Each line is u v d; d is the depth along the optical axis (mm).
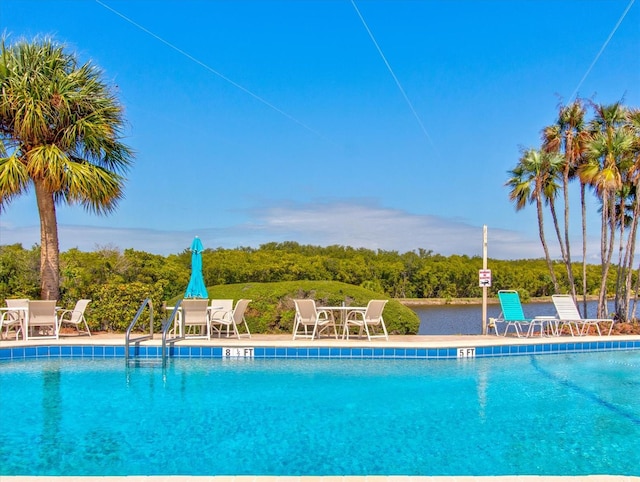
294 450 4883
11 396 6875
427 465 4527
